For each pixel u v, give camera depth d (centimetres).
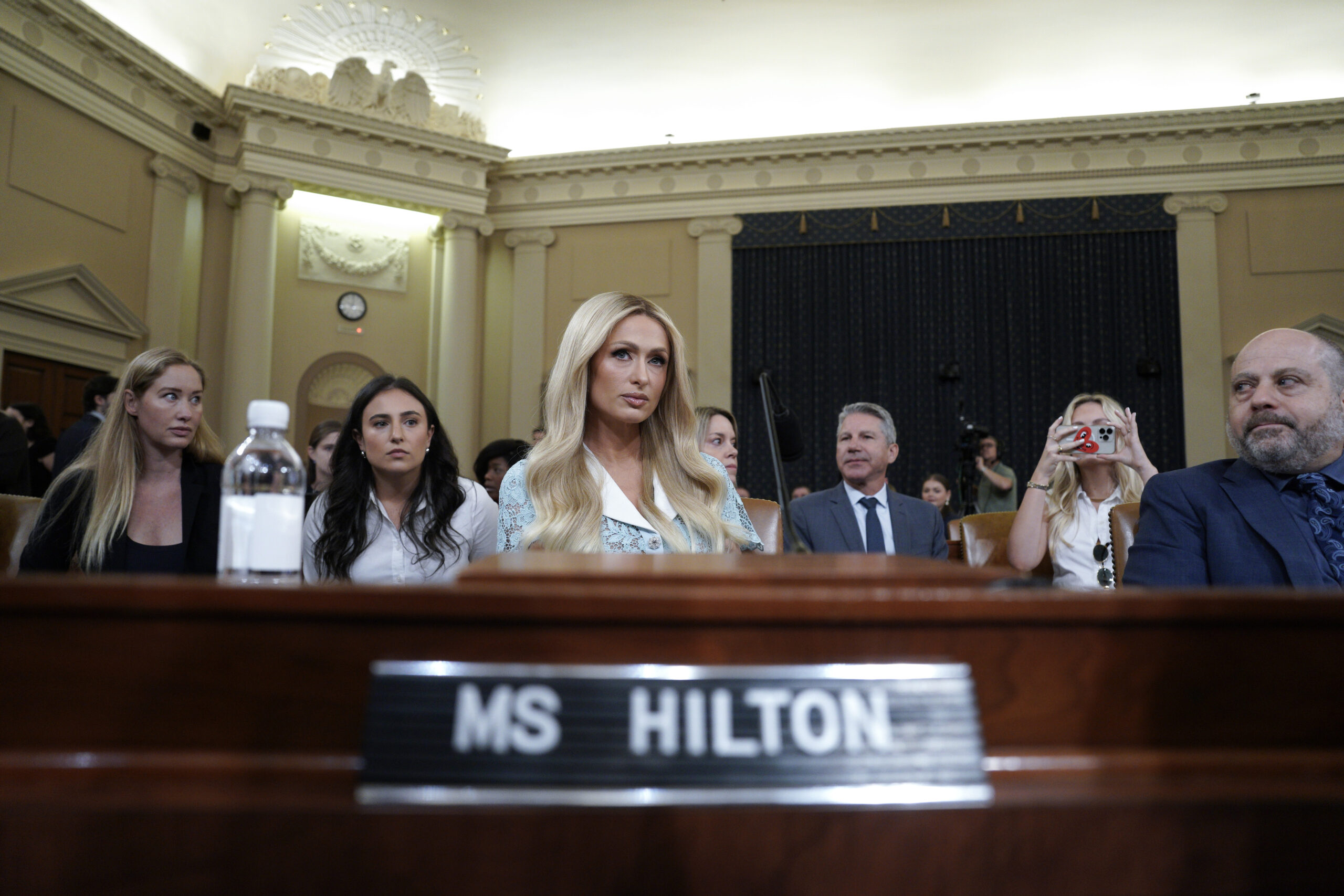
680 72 1033
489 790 62
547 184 1109
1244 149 972
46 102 805
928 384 1032
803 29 970
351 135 1012
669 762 64
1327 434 166
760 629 68
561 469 162
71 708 66
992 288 1027
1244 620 71
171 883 59
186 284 967
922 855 63
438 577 235
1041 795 65
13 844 59
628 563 85
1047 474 267
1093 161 1001
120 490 212
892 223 1041
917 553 332
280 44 983
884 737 65
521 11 970
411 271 1100
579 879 61
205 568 218
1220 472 181
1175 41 950
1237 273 973
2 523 240
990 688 69
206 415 964
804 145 1035
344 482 234
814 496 351
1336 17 906
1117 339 995
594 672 66
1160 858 63
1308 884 63
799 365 1052
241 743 66
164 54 925
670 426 174
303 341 1035
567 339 167
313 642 67
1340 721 71
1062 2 916
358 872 60
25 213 787
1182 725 70
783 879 62
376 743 63
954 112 1052
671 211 1082
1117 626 71
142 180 907
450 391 1053
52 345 810
